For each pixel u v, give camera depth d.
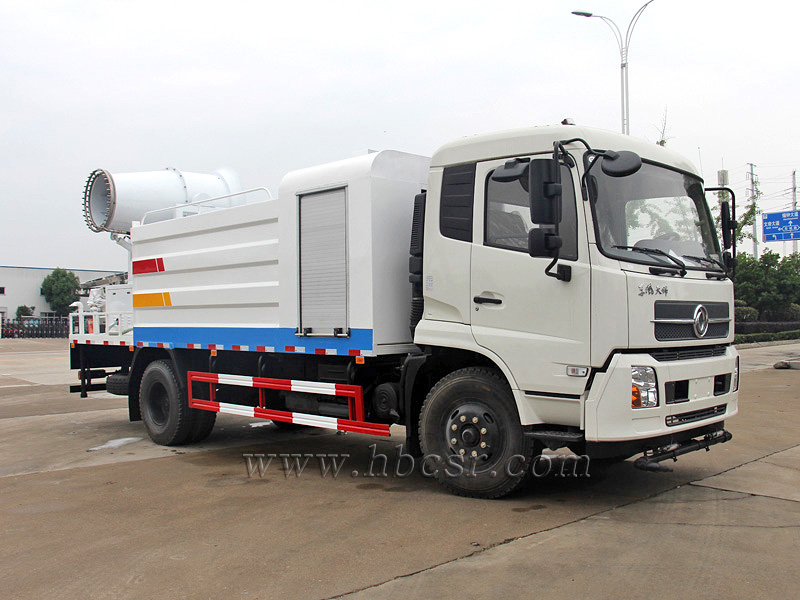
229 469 7.22
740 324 33.12
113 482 6.68
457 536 4.74
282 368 7.38
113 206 9.29
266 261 7.19
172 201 9.74
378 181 6.24
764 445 7.98
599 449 5.10
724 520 5.04
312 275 6.69
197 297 8.11
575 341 5.14
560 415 5.25
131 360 9.98
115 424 10.73
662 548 4.43
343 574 4.08
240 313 7.57
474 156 5.75
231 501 5.85
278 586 3.93
